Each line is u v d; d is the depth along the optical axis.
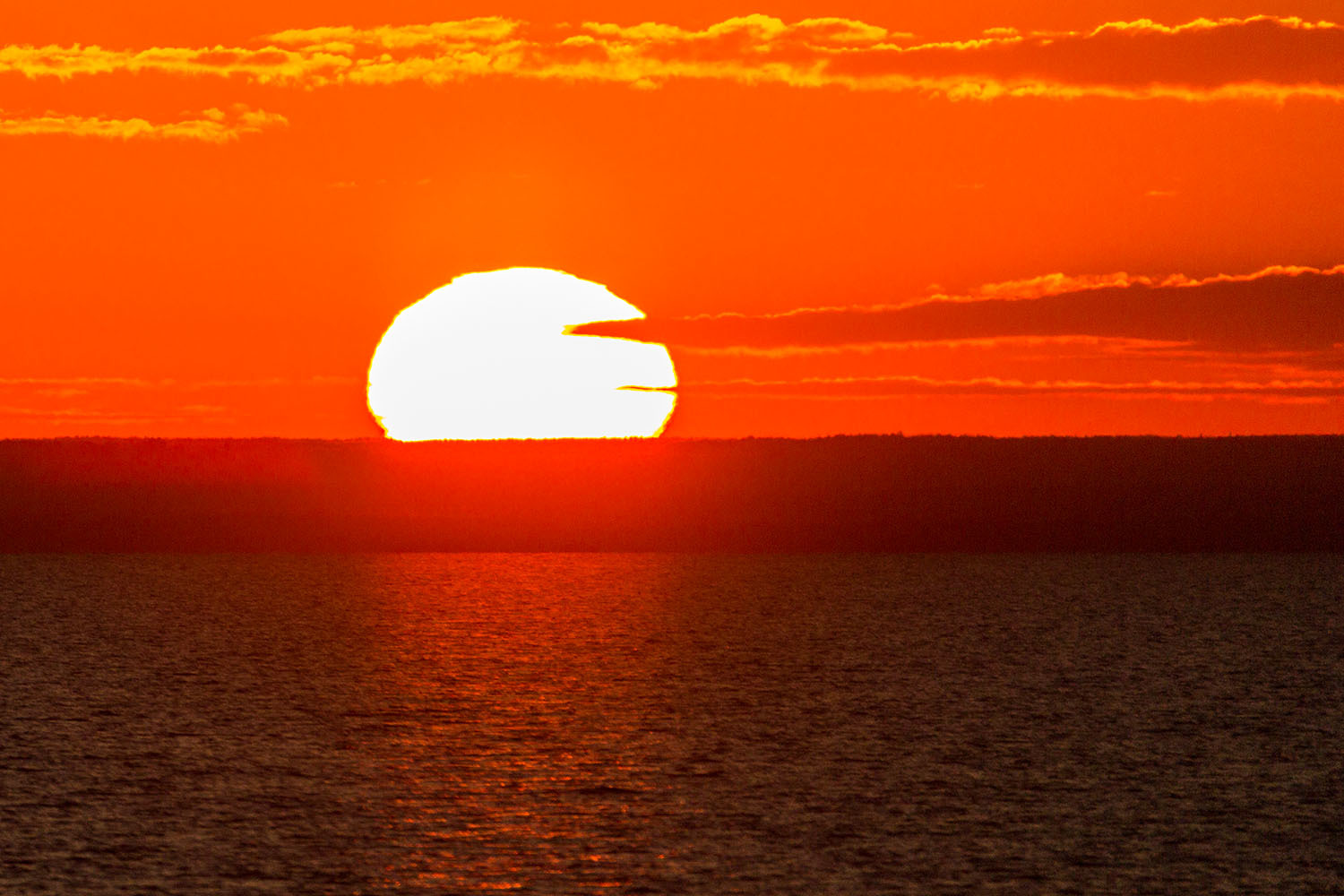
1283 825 168.88
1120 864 155.75
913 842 162.00
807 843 161.38
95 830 163.25
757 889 147.62
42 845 157.88
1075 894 147.25
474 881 149.38
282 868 152.25
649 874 151.62
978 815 172.00
